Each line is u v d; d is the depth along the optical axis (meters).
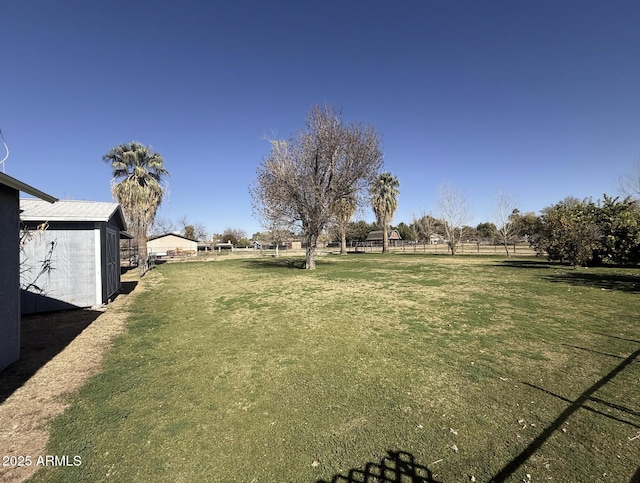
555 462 2.60
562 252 17.17
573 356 4.77
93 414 3.50
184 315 8.18
